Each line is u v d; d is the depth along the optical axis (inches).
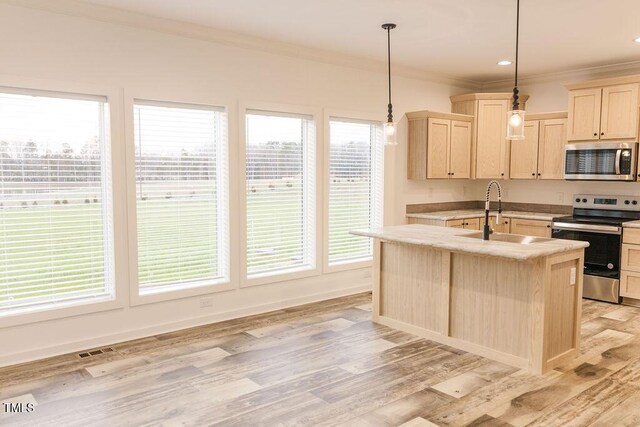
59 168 144.8
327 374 130.9
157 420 106.5
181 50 163.5
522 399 116.3
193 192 173.0
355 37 178.2
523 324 133.8
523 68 230.8
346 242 222.1
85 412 110.0
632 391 120.9
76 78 143.5
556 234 219.5
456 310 150.6
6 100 135.1
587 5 144.4
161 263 167.2
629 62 216.4
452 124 239.5
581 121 217.2
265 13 151.8
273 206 195.2
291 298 199.9
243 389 121.6
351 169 222.2
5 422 105.5
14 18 133.1
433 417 107.8
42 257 143.5
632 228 193.6
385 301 173.6
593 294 207.0
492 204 274.7
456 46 190.5
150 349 149.3
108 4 143.0
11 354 137.3
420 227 176.6
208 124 174.9
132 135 154.8
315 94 201.2
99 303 151.0
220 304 179.2
